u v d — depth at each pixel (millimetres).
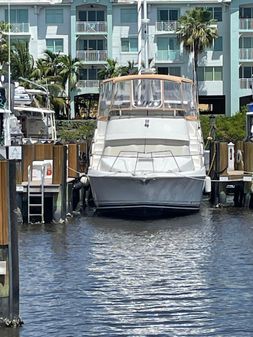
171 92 37000
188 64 79938
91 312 18250
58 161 33344
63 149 33469
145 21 45656
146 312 18281
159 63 79812
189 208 34969
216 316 17953
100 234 30375
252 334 16609
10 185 15977
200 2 79688
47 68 75688
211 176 41531
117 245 27812
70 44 79875
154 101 36781
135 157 34688
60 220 33438
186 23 76875
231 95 78875
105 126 36844
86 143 45062
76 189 38219
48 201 34000
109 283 21344
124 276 22266
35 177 33469
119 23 79750
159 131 35781
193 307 18734
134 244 28078
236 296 19734
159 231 31266
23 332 16500
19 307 17922
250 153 40250
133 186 33531
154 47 79750
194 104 37469
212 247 27344
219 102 80938
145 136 35688
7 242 16156
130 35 79688
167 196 33938
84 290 20438
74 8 79375
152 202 33938
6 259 16266
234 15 78562
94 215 36125
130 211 34469
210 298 19547
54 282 21344
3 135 35250
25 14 79812
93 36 80250
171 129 35906
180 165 34188
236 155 43125
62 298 19500
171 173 33469
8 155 26641
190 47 77312
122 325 17250
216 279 21734
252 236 29938
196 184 34125
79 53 79625
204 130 61312
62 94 76562
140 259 25016
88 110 79938
